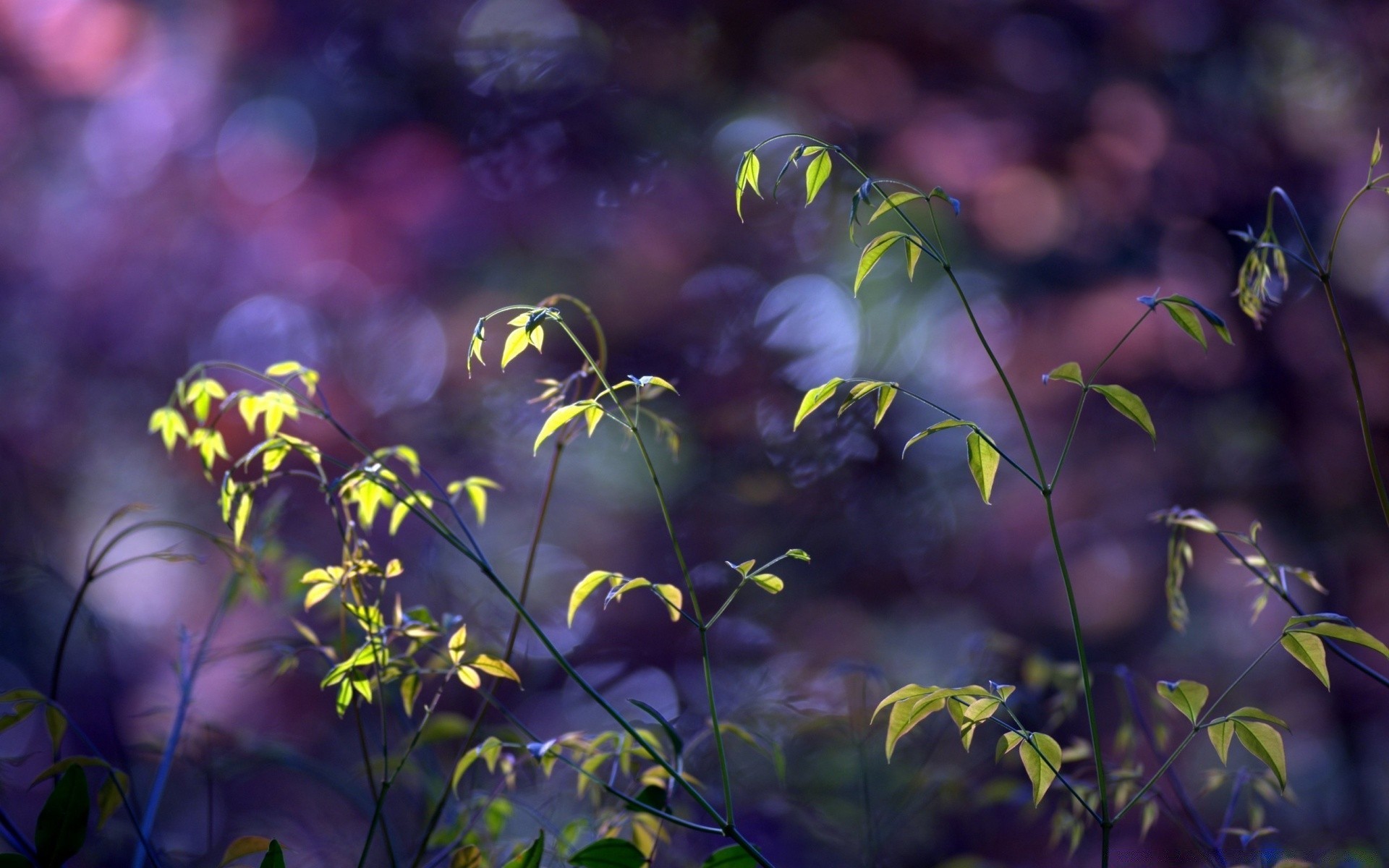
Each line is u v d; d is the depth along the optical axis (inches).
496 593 104.2
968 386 187.5
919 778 80.0
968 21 187.6
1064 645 181.6
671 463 160.2
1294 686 167.6
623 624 150.0
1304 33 193.2
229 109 182.5
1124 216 191.0
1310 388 178.5
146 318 173.3
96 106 186.5
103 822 70.8
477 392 161.9
